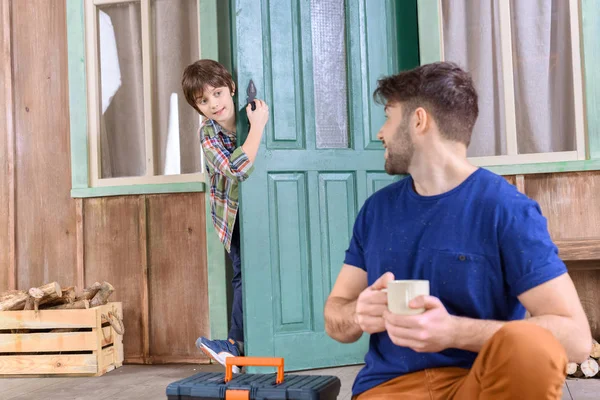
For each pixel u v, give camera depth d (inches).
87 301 133.9
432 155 51.1
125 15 153.8
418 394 48.7
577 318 45.4
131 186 147.6
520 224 47.2
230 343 127.9
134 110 153.9
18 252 153.2
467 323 44.7
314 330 130.9
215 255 143.4
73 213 152.7
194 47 151.3
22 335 133.0
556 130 138.9
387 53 140.9
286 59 132.5
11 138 153.6
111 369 138.7
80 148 151.2
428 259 49.6
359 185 136.4
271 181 129.8
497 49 142.1
